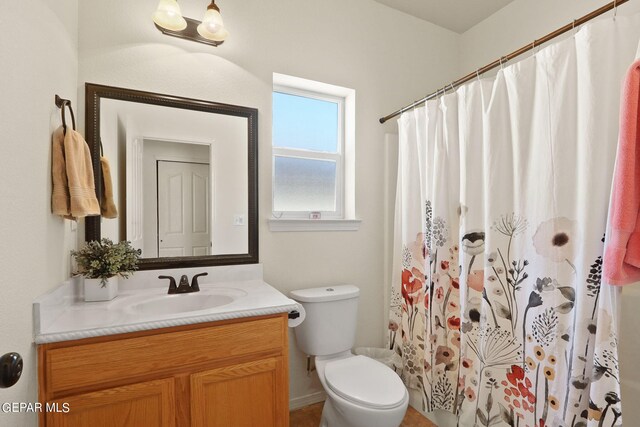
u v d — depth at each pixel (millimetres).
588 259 1087
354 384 1431
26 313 856
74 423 939
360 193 2076
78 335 943
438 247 1685
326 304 1705
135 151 1477
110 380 984
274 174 1970
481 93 1483
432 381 1695
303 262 1879
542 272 1241
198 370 1105
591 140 1082
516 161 1339
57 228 1106
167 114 1543
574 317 1136
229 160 1672
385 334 2150
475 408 1493
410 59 2256
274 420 1221
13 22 783
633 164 945
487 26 2271
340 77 1998
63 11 1183
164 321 1050
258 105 1750
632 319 1255
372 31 2113
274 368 1226
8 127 757
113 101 1436
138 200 1484
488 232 1419
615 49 1070
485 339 1433
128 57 1465
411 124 1898
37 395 908
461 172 1570
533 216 1280
